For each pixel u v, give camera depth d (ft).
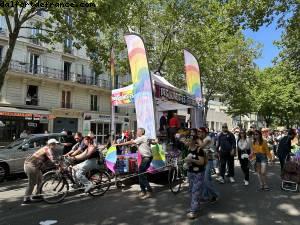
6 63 43.70
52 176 27.91
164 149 36.52
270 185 36.04
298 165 33.32
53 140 28.19
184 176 34.71
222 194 31.09
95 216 23.38
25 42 107.04
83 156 29.60
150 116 34.81
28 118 106.11
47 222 21.89
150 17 74.59
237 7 41.60
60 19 44.29
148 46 78.69
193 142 24.59
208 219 22.80
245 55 105.19
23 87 107.24
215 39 70.90
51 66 116.78
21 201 28.07
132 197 29.53
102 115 134.00
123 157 33.83
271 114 132.67
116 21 45.29
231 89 107.45
